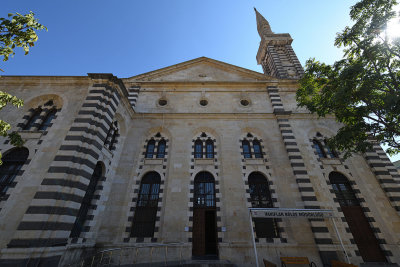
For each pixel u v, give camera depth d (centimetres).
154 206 1491
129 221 1411
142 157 1692
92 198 1335
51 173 1074
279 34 3083
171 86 2138
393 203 1436
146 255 1285
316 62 1338
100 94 1409
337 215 1423
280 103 1989
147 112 1945
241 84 2147
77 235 1172
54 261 925
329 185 1547
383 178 1537
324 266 1230
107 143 1500
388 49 1093
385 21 1092
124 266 1135
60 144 1218
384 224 1383
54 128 1286
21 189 1066
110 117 1434
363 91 1090
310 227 1384
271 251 1305
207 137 1811
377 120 1123
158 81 2153
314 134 1836
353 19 1202
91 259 1191
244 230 1372
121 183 1536
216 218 1439
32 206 980
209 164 1652
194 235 1396
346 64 1220
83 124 1261
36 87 1538
